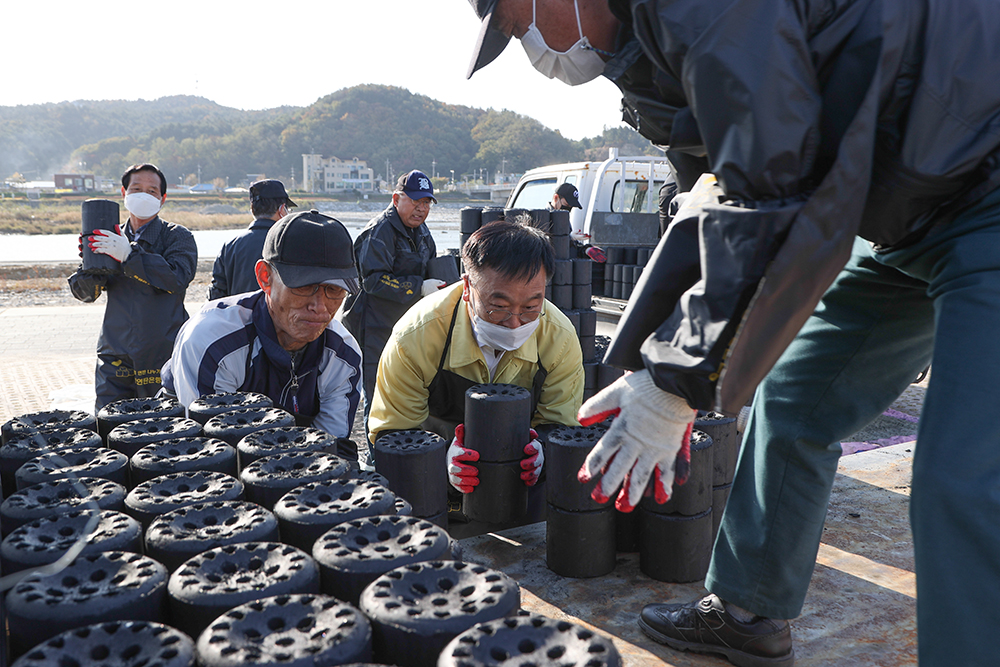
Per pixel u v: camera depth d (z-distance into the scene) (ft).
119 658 3.18
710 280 4.31
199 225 252.01
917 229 4.87
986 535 4.09
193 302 38.01
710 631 6.39
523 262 8.06
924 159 4.40
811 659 6.53
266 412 7.04
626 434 4.68
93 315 35.60
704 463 7.59
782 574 6.10
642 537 7.92
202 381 8.34
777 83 4.11
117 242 14.08
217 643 3.25
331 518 4.65
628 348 4.83
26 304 40.60
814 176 4.36
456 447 8.73
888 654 6.61
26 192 556.92
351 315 16.43
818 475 6.02
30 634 3.50
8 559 4.04
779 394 6.19
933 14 4.29
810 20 4.26
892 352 5.91
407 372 9.41
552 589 7.64
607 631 6.95
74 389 20.58
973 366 4.25
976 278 4.42
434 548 4.24
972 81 4.32
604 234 24.86
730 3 4.25
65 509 4.67
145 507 4.80
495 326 8.64
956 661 4.17
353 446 8.67
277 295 7.98
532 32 5.33
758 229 4.15
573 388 9.87
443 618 3.49
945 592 4.19
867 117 4.14
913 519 4.38
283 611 3.53
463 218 16.85
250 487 5.23
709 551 7.85
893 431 16.99
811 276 4.19
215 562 4.05
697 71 4.27
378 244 15.87
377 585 3.79
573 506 7.66
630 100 5.39
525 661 3.12
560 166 28.30
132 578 3.82
